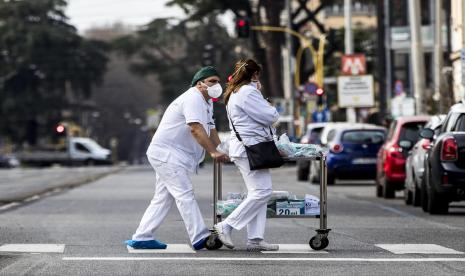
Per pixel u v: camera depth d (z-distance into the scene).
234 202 27.39
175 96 191.88
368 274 22.38
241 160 26.73
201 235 27.08
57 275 22.28
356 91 101.31
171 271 22.86
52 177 104.25
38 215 43.00
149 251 26.94
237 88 26.89
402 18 142.88
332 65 176.75
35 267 23.64
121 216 42.22
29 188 74.88
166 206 27.47
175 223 37.19
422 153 46.59
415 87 76.81
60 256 25.86
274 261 24.70
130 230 34.56
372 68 166.75
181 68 192.38
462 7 62.12
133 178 95.19
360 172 72.31
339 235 32.38
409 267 23.59
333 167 72.56
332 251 27.09
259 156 26.44
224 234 26.88
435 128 48.16
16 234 32.81
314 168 75.81
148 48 189.88
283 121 134.50
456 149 41.66
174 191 27.09
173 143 27.06
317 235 27.34
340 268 23.42
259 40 135.25
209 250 27.16
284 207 27.28
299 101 137.00
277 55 133.62
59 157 195.50
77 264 24.19
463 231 34.03
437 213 42.91
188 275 22.22
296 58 138.62
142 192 65.38
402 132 56.22
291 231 33.97
